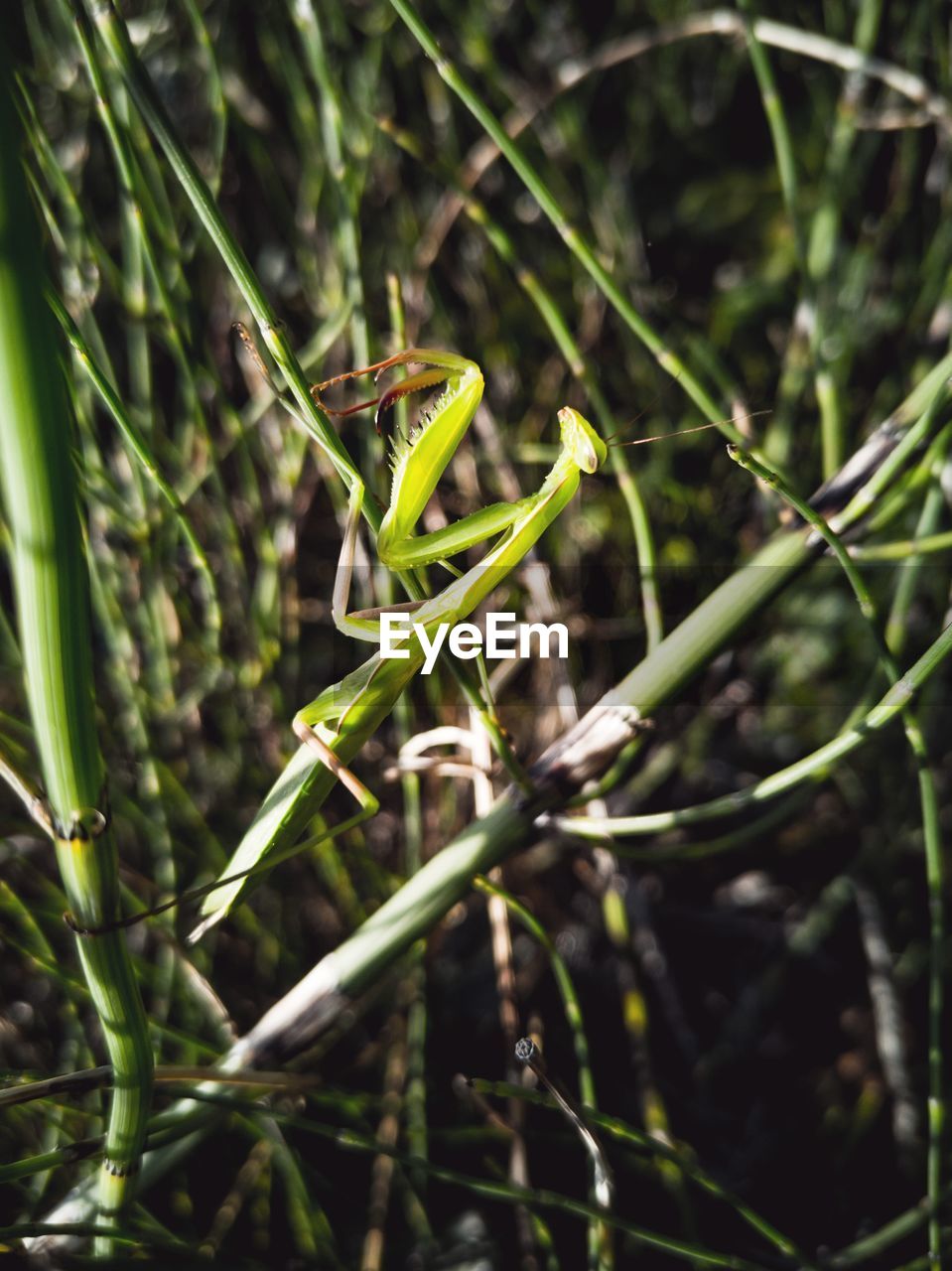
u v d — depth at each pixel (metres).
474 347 0.26
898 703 0.13
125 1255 0.13
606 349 0.27
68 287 0.19
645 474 0.26
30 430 0.08
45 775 0.10
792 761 0.25
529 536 0.12
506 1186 0.14
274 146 0.27
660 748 0.25
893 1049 0.21
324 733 0.12
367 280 0.25
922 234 0.29
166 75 0.26
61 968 0.16
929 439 0.13
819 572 0.25
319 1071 0.21
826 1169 0.21
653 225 0.31
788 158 0.17
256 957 0.22
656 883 0.25
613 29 0.30
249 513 0.23
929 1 0.25
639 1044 0.20
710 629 0.14
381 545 0.12
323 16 0.23
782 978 0.23
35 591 0.09
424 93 0.28
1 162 0.08
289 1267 0.19
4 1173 0.12
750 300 0.29
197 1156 0.20
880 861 0.24
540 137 0.28
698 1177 0.14
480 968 0.23
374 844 0.23
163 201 0.18
